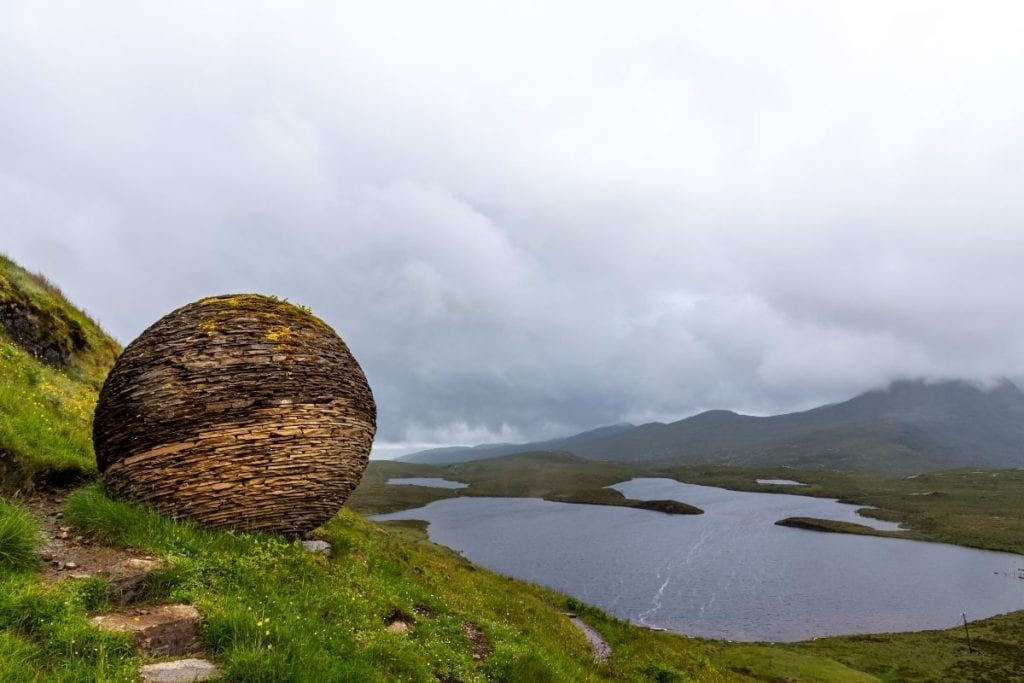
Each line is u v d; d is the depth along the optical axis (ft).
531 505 430.20
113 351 79.36
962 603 182.29
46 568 24.06
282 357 33.19
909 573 220.02
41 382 48.52
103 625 20.76
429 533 284.41
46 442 35.86
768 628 153.28
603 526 322.14
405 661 27.99
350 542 44.65
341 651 25.39
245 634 22.65
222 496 31.45
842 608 173.88
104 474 32.91
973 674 117.29
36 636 19.51
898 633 148.66
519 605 66.33
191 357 31.68
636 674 54.03
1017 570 227.20
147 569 24.77
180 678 19.88
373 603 33.40
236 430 31.63
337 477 34.60
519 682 34.53
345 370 35.99
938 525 334.65
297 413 32.94
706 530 312.50
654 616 159.74
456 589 59.67
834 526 318.86
